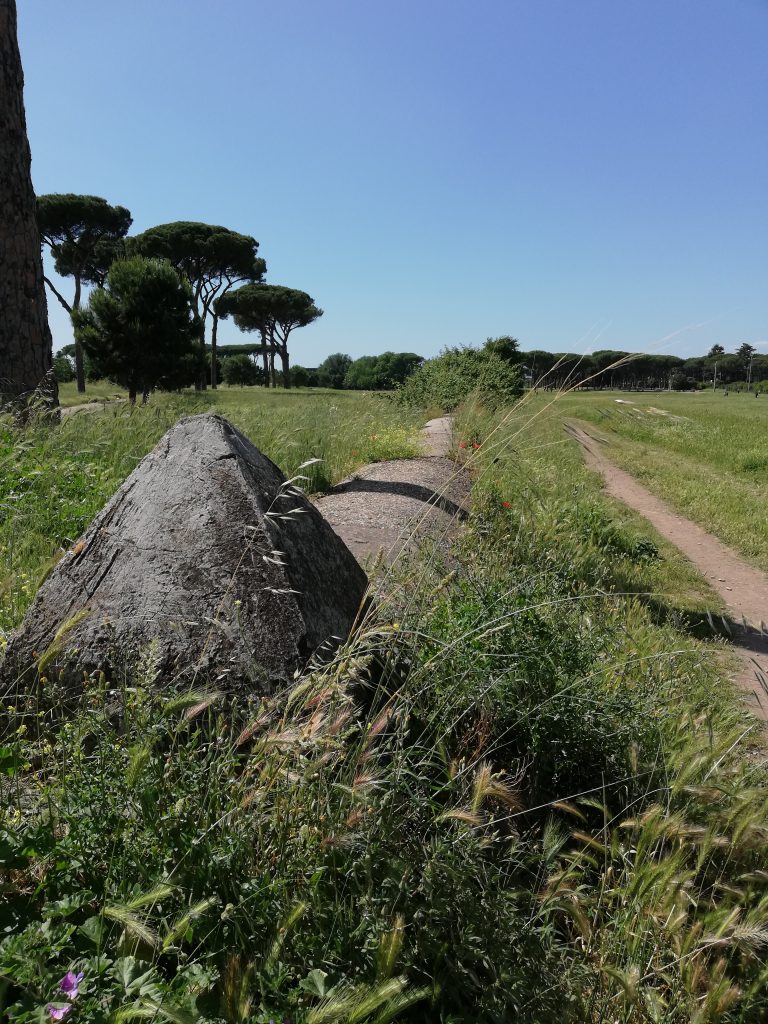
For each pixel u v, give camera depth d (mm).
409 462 9875
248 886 1704
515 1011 1735
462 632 2945
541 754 2807
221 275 51031
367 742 2041
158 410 9102
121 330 28672
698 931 1935
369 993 1445
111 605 2631
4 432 7234
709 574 7625
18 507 5234
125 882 1691
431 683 2666
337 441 10484
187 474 2832
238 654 2463
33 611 2721
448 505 6867
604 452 15906
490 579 3838
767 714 4164
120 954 1550
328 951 1696
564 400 3562
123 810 1814
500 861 2217
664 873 2078
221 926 1663
